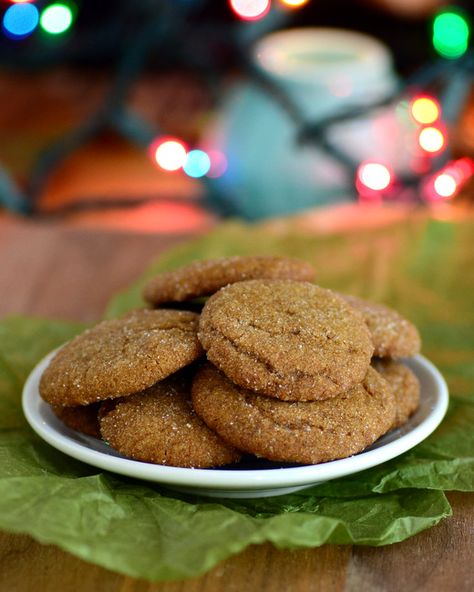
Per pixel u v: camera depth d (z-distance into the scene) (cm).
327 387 38
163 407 40
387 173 86
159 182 110
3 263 66
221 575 36
